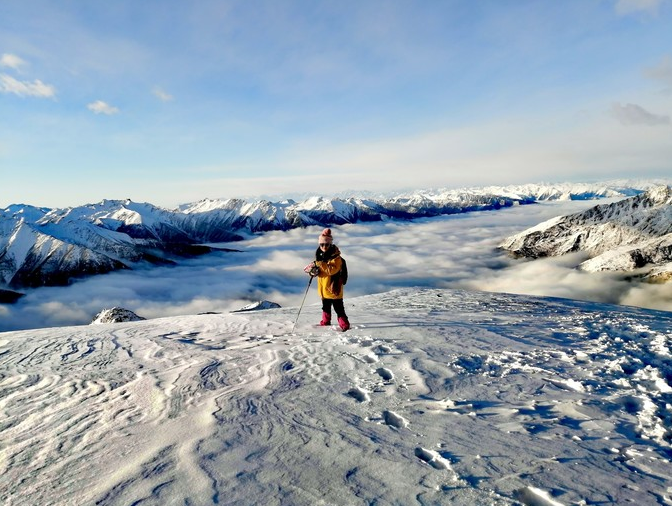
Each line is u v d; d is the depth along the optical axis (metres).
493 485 2.52
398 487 2.52
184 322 10.41
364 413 3.78
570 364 5.27
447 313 10.21
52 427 3.79
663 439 3.13
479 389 4.37
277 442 3.19
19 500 2.58
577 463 2.77
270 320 10.03
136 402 4.36
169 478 2.69
